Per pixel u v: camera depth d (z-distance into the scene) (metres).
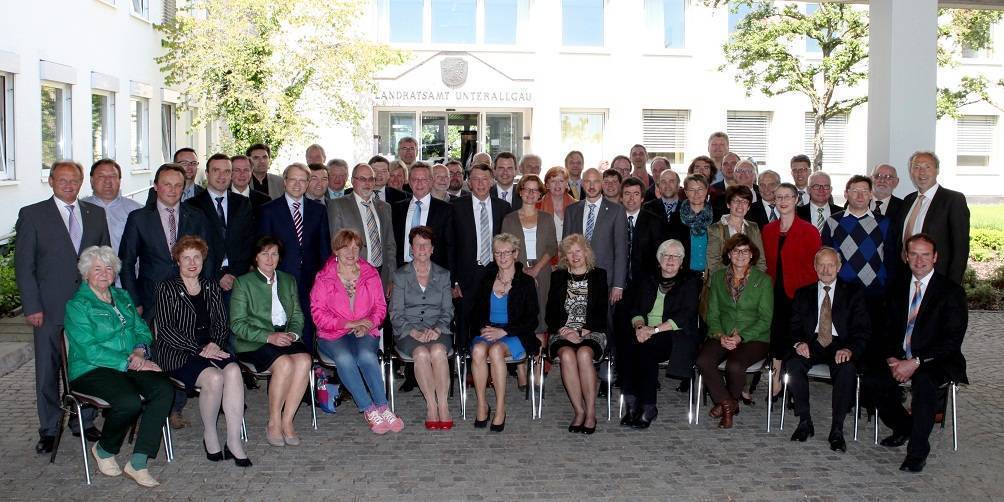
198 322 5.82
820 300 6.37
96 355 5.35
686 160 21.66
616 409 7.05
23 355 8.20
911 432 5.58
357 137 19.19
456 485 5.21
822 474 5.43
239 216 6.85
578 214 7.61
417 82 19.28
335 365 6.33
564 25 20.92
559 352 6.43
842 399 5.97
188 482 5.25
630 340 6.68
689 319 6.62
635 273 7.46
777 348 6.45
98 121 15.09
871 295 6.80
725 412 6.45
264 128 15.73
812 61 21.14
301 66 16.09
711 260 7.18
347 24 16.66
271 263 6.27
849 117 22.72
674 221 7.51
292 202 7.05
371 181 7.32
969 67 24.92
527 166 9.21
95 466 5.51
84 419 5.97
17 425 6.35
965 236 6.73
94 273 5.43
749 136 22.12
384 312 6.64
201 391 5.59
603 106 20.98
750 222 7.25
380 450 5.90
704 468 5.54
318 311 6.50
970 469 5.52
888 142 9.70
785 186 7.02
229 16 15.63
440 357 6.44
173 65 16.73
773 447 6.00
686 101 21.34
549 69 20.70
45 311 5.68
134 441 6.06
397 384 7.90
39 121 12.33
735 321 6.64
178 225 6.27
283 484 5.22
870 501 4.97
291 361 5.97
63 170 5.69
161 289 5.76
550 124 20.80
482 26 20.61
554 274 6.85
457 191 9.43
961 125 25.73
